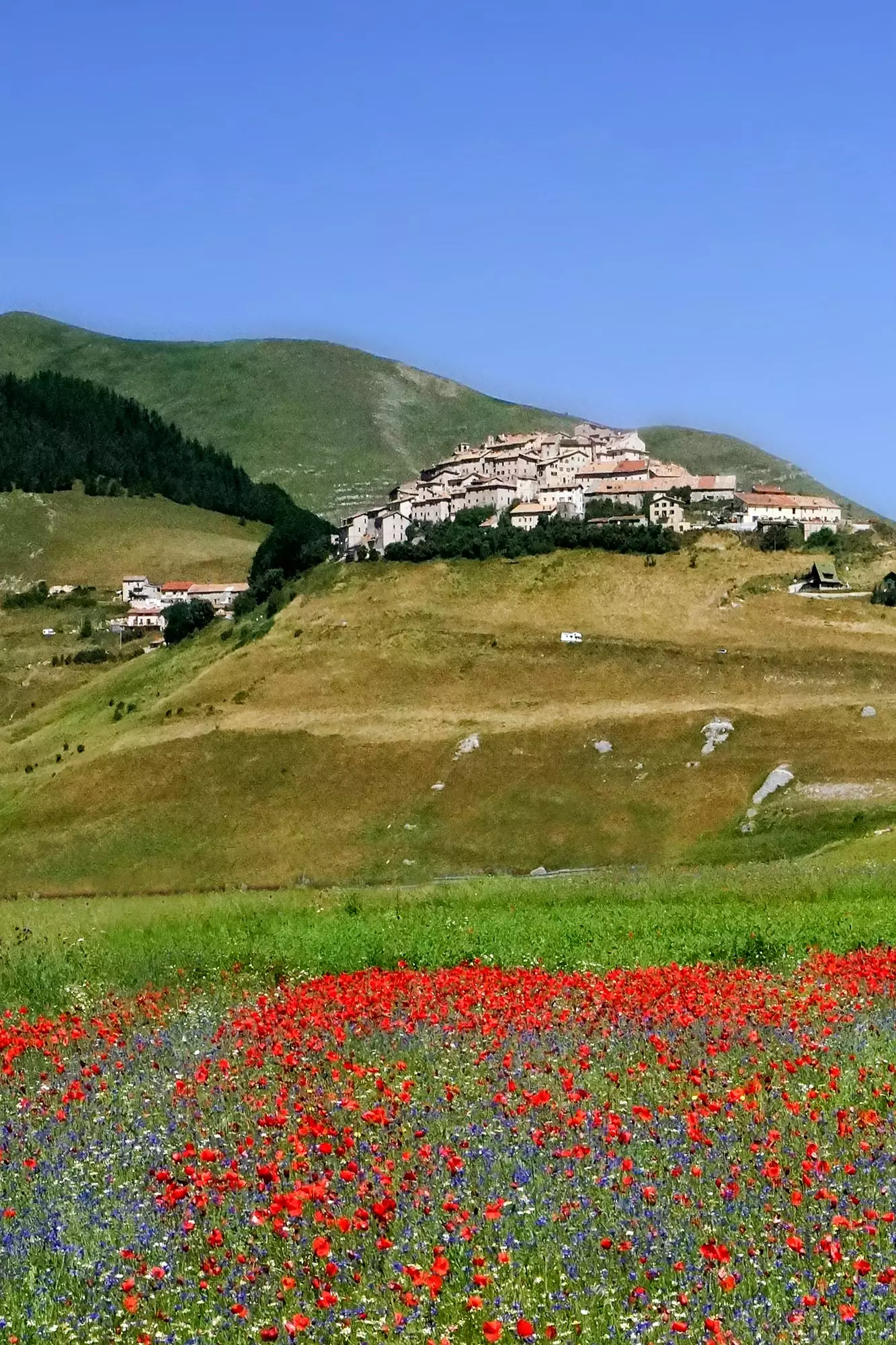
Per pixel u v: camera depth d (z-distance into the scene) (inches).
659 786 5022.1
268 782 5570.9
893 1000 1220.5
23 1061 1071.6
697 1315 561.0
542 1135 772.6
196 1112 882.8
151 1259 636.7
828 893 2162.9
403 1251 630.5
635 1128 817.5
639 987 1226.6
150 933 1923.0
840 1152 767.7
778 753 5103.3
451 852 4867.1
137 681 7819.9
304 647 7199.8
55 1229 672.4
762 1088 879.1
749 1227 647.8
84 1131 860.0
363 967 1599.4
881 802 4522.6
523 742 5536.4
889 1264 610.2
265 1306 586.6
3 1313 582.9
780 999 1184.2
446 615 7416.3
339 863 4896.7
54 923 2117.4
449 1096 876.0
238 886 4643.2
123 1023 1229.1
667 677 6422.2
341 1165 741.3
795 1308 562.9
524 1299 581.9
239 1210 685.9
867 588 7716.5
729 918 1841.8
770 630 6988.2
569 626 7190.0
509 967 1549.0
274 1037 1070.4
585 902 2279.8
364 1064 999.0
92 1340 552.1
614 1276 607.2
